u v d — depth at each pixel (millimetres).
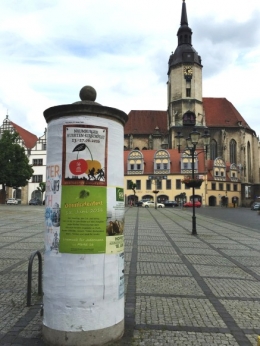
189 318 5676
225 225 24281
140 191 75125
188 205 65188
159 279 8148
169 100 85312
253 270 9406
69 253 4500
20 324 5352
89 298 4465
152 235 16906
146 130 88938
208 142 21672
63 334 4430
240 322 5547
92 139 4645
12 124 81062
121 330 4809
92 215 4559
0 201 60312
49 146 4840
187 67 80688
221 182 76188
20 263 9672
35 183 77188
